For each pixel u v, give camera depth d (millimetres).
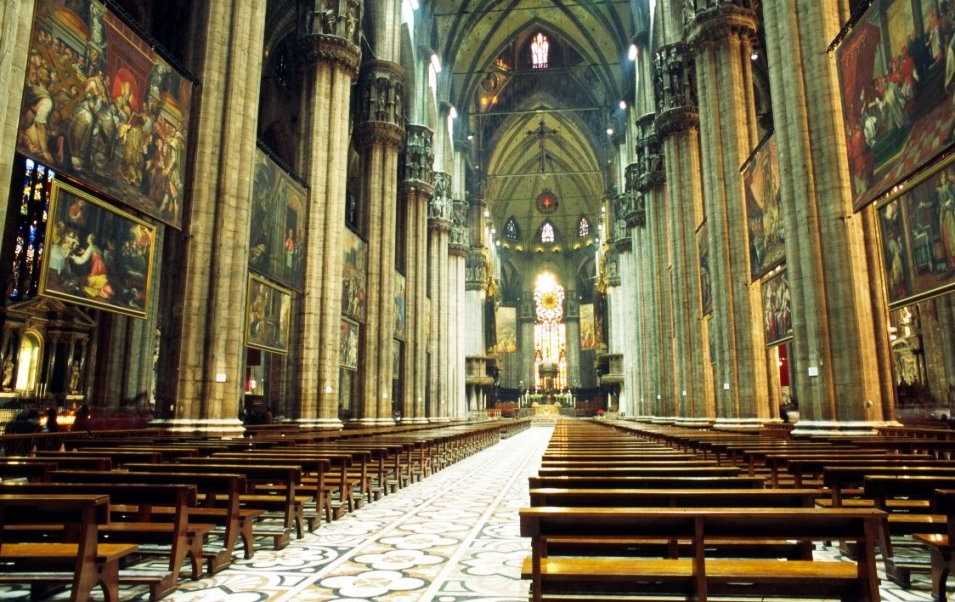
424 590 5641
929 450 10625
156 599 5258
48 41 11289
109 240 13078
